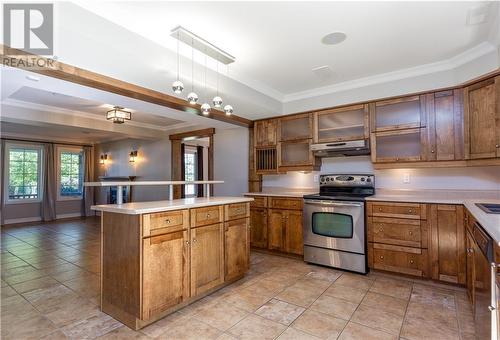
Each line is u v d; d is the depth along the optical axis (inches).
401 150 131.2
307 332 80.7
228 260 112.3
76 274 130.5
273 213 160.1
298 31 94.7
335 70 130.0
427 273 114.1
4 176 271.6
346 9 82.6
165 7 80.1
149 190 269.6
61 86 117.8
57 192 307.6
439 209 112.0
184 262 93.6
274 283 118.3
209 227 104.0
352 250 130.4
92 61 91.0
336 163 162.4
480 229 69.4
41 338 78.0
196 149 322.3
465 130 111.5
